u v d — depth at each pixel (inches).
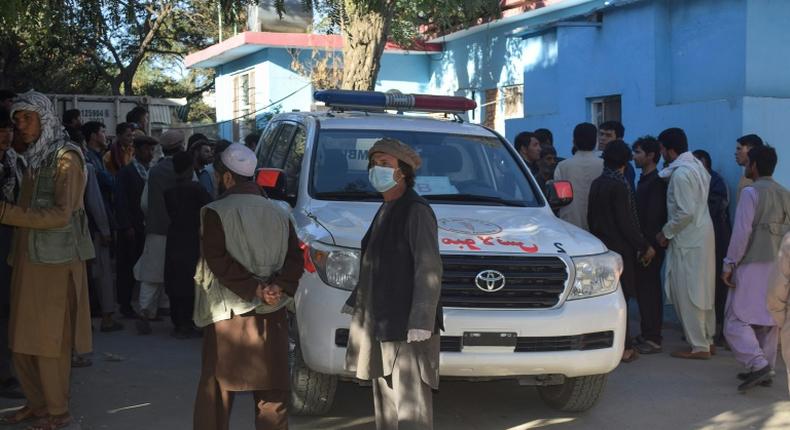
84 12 318.7
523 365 210.7
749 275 267.9
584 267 221.0
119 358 295.6
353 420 234.2
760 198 268.1
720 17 384.8
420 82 746.2
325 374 219.3
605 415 245.0
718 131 365.7
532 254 216.1
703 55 395.5
